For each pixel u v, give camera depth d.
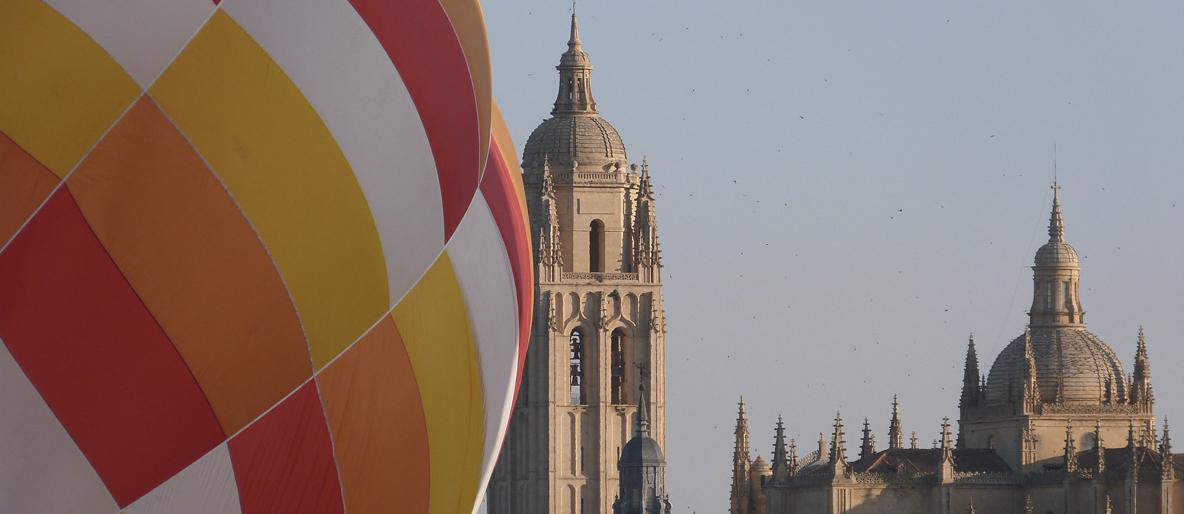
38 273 136.75
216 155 142.75
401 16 155.25
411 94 154.25
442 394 157.50
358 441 149.62
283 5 147.00
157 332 139.75
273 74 145.75
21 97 137.12
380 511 153.12
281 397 144.88
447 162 157.88
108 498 138.62
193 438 141.25
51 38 138.25
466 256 162.88
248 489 144.12
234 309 142.62
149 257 139.75
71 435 137.12
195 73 142.50
